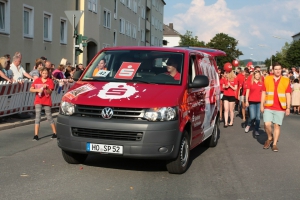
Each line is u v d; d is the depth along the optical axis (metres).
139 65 7.60
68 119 6.54
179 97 6.77
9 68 13.34
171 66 7.48
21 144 9.45
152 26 72.88
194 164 7.93
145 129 6.25
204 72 8.79
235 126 14.68
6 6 21.08
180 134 6.58
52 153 8.48
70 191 5.80
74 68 18.47
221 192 6.03
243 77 16.47
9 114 12.80
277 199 5.76
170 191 5.98
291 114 21.94
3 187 5.92
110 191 5.87
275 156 8.95
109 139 6.36
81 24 31.86
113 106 6.38
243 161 8.35
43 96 10.09
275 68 9.54
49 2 26.12
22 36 22.73
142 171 7.12
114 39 45.56
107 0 40.50
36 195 5.57
